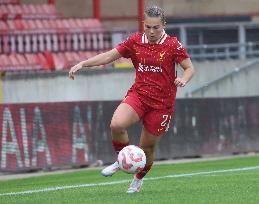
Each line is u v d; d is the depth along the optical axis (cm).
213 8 9456
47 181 3853
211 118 5503
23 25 7169
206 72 7312
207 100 5488
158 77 2605
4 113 4462
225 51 8200
